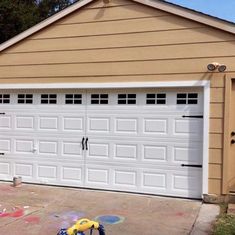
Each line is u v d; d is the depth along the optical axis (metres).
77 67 8.97
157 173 8.45
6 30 20.17
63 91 9.24
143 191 8.55
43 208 7.46
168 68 8.20
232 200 7.75
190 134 8.17
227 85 7.77
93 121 8.98
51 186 9.34
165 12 8.23
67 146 9.22
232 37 7.74
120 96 8.74
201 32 7.96
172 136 8.31
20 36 9.44
